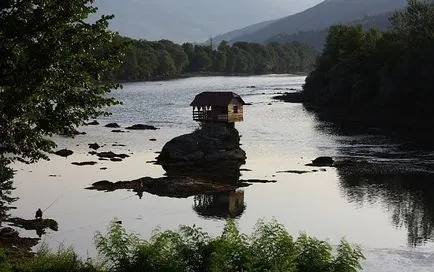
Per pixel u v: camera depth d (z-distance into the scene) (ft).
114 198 178.09
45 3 69.51
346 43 498.69
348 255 61.46
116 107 462.60
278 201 172.45
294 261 59.11
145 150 264.72
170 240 65.77
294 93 562.66
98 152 257.14
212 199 177.58
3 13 69.00
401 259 116.57
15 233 136.15
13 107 66.85
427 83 359.87
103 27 73.20
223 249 60.95
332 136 303.68
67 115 73.00
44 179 203.00
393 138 291.99
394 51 420.77
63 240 133.39
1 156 82.12
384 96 392.06
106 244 67.51
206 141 238.68
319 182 197.57
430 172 207.82
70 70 69.62
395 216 152.66
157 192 186.60
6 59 65.98
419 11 446.19
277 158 244.22
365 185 191.01
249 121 372.38
